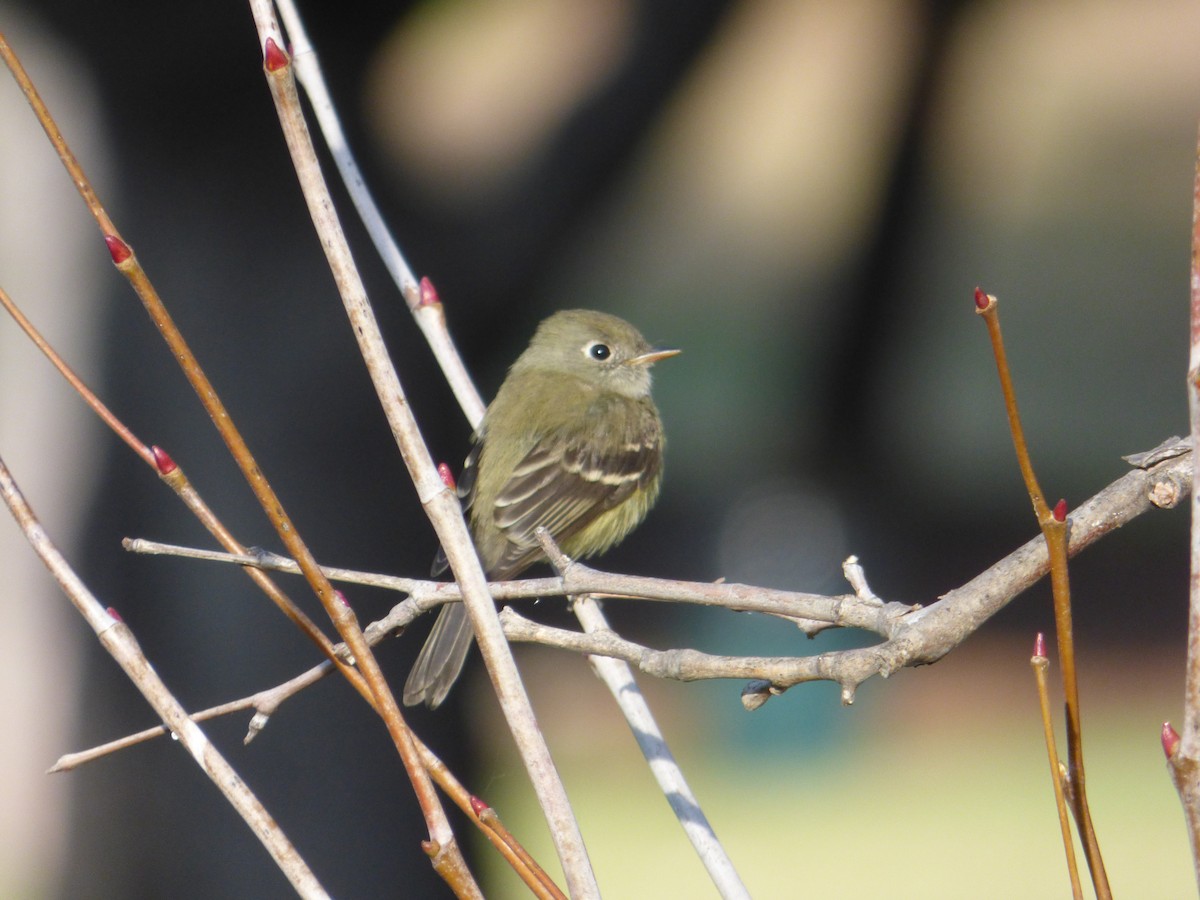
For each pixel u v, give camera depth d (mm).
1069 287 30781
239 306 10281
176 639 10148
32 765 11258
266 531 10195
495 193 11023
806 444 24000
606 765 18594
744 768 18547
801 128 32906
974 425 28234
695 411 28688
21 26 9898
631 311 32469
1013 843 15852
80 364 10383
